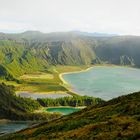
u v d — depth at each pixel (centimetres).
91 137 4841
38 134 7438
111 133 4766
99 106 9506
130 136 4353
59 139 5391
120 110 6944
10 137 8544
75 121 7375
